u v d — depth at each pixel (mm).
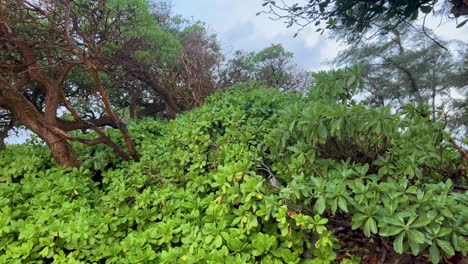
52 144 3660
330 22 3338
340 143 2291
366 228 1731
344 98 2539
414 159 2174
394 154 2238
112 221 2490
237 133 3166
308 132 2096
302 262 1946
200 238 2078
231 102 4168
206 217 2244
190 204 2443
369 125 1998
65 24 3189
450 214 1668
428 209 1735
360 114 2029
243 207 2062
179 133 3619
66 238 2256
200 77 8852
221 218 2176
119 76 5309
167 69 8250
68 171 3578
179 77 8695
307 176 2258
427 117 2443
